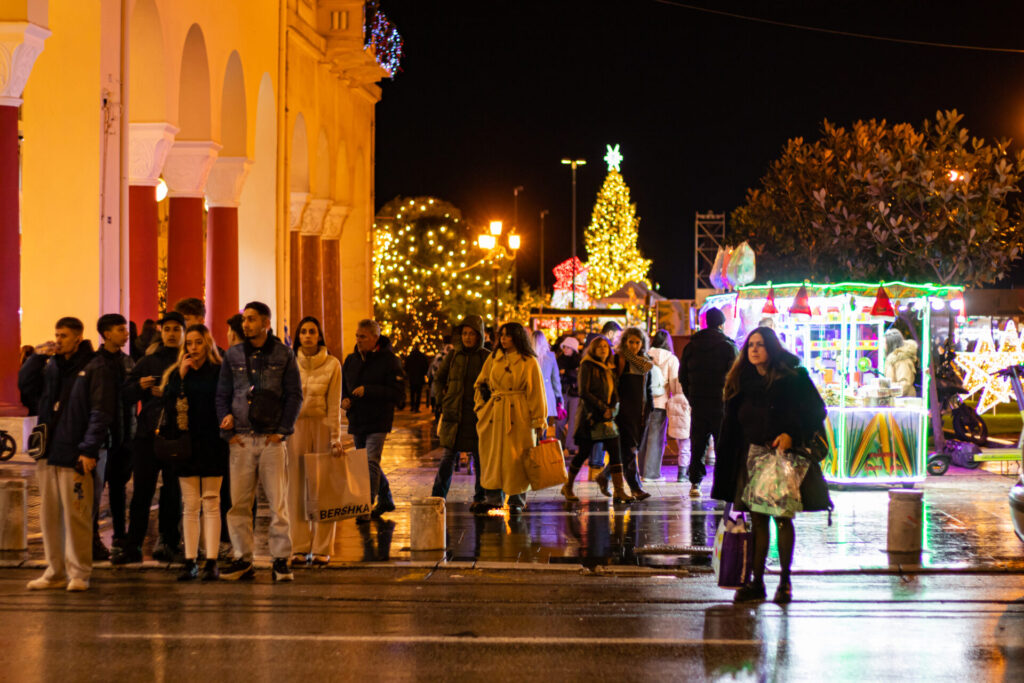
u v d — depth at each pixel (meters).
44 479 10.44
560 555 12.16
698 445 16.56
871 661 8.02
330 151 37.56
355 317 43.03
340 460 11.46
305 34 33.84
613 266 89.50
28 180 21.66
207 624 9.06
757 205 41.09
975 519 14.34
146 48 23.86
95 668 7.73
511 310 75.06
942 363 20.08
